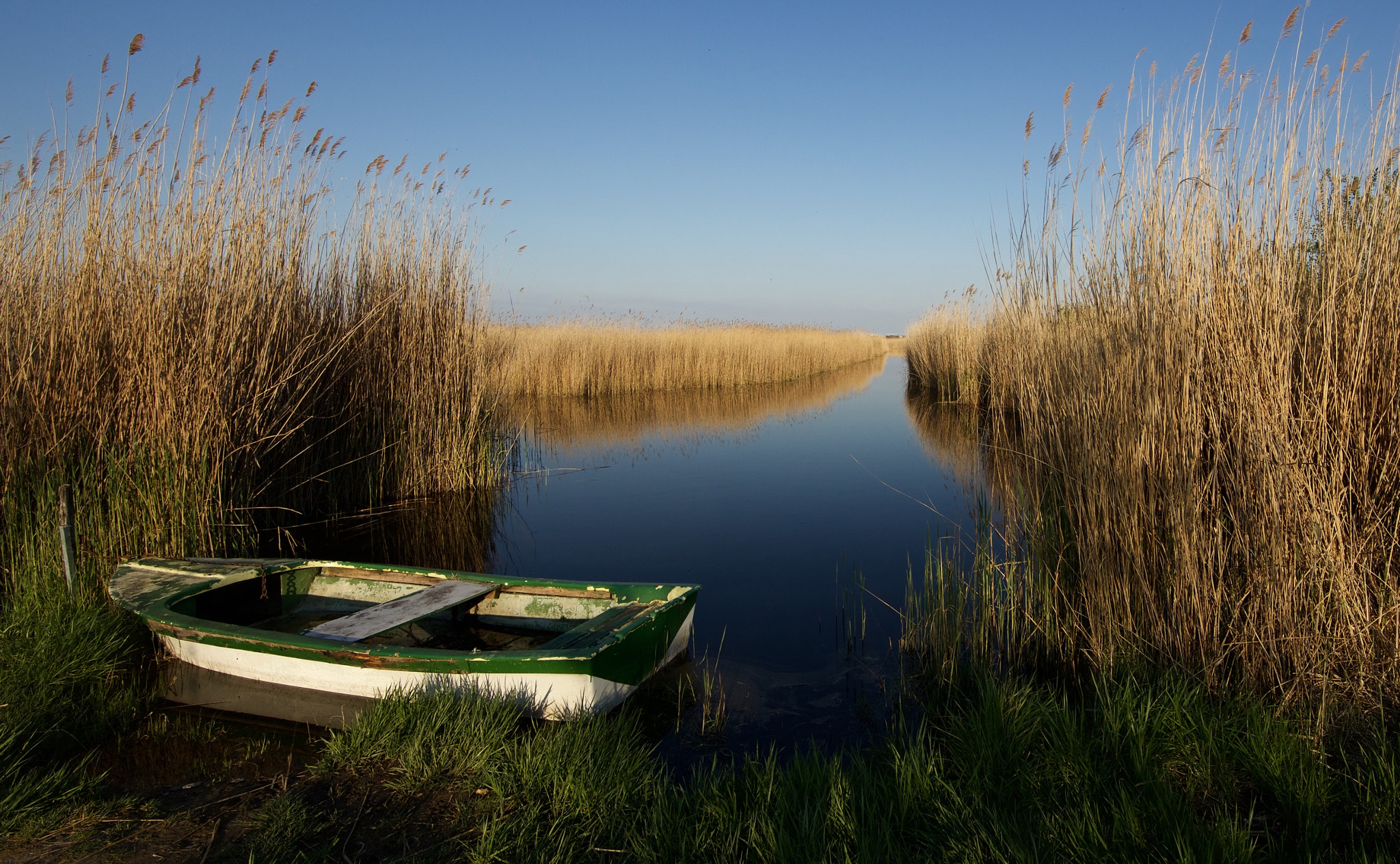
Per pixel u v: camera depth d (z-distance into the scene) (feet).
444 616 15.48
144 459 16.93
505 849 8.55
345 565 16.17
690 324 80.07
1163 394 12.19
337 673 12.25
